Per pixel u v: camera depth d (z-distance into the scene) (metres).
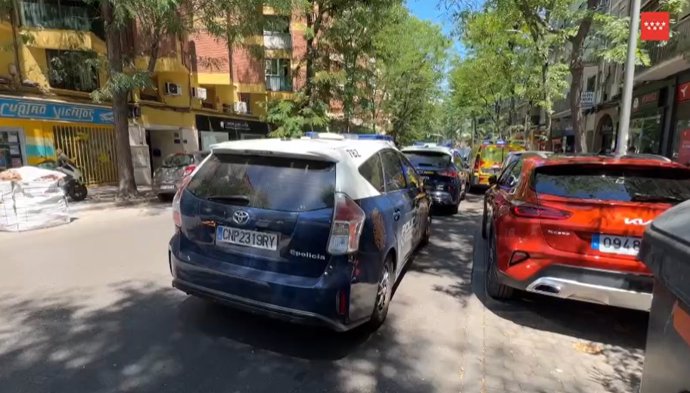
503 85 22.97
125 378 2.88
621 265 3.40
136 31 16.73
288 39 21.73
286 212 3.17
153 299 4.26
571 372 3.10
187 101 20.22
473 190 15.68
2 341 3.37
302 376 2.97
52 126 14.62
